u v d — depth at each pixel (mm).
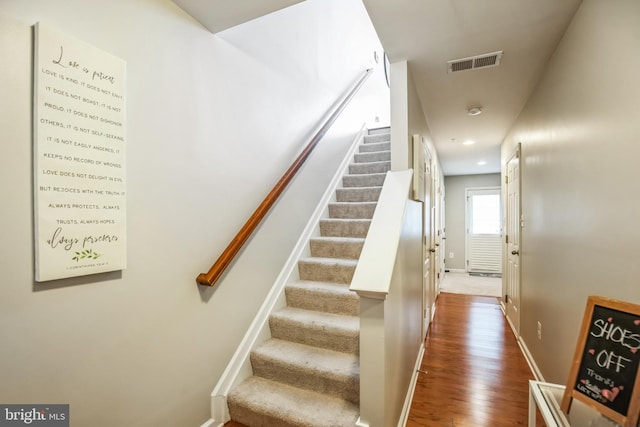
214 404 1696
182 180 1538
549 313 2070
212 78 1736
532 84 2424
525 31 1753
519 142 3074
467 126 3516
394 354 1545
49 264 999
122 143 1219
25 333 962
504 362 2625
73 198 1062
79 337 1105
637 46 1058
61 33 1027
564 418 1073
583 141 1507
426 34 1793
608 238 1272
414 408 1979
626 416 926
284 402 1684
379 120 5066
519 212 3020
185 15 1559
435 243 4344
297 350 1959
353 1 3979
